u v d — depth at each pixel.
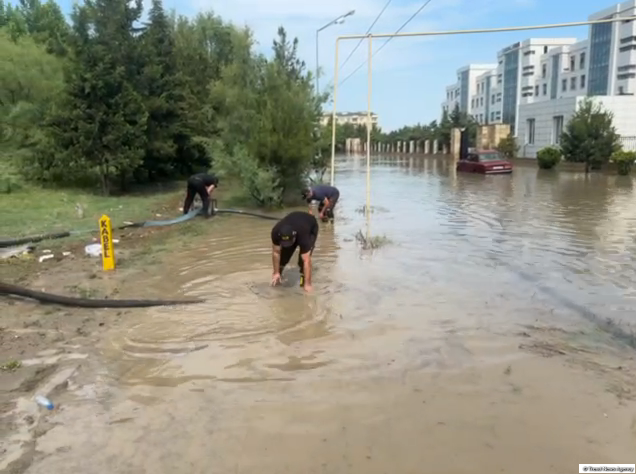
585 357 4.91
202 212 13.76
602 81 58.41
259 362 4.80
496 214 14.21
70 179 20.14
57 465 3.30
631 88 54.28
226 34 31.45
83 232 10.89
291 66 21.69
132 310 6.24
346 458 3.39
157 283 7.36
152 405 4.05
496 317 5.99
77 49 22.45
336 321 5.84
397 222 12.95
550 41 72.06
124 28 22.17
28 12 33.12
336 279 7.54
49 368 4.67
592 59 59.88
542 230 11.66
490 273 7.91
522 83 74.88
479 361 4.82
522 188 21.91
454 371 4.62
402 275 7.77
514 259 8.84
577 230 11.63
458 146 56.06
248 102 21.05
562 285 7.28
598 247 9.82
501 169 30.73
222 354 4.98
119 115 17.22
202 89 26.50
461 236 10.98
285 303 6.46
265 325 5.73
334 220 13.23
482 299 6.63
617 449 3.48
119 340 5.32
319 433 3.67
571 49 64.56
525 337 5.39
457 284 7.31
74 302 6.35
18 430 3.68
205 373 4.59
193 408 4.00
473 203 16.81
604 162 31.16
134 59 19.92
